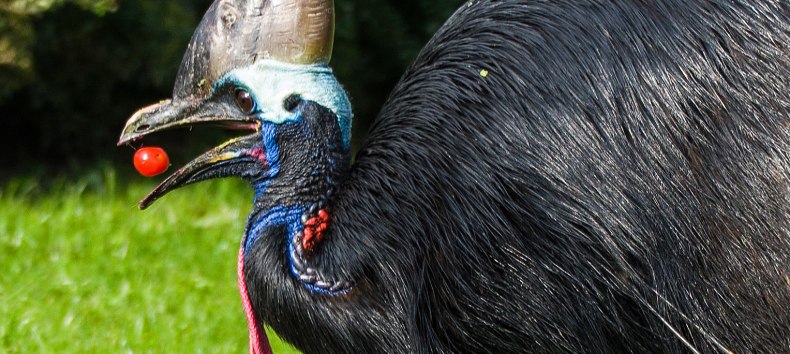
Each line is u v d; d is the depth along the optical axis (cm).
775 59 891
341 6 2155
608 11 904
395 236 905
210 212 1870
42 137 2200
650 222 879
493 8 937
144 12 2078
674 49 891
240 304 1546
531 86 898
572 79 895
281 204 930
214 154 945
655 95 884
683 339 880
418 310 904
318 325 916
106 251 1698
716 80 885
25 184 1991
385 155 924
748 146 878
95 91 2153
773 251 874
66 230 1759
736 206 876
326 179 929
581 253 885
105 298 1548
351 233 915
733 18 898
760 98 884
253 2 919
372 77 2262
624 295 889
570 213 884
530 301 895
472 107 907
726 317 884
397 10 2258
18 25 1888
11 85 1944
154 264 1670
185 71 940
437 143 909
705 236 878
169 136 2219
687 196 878
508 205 892
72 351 1392
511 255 894
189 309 1520
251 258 935
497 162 895
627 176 880
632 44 895
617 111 885
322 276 913
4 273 1614
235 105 932
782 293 877
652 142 880
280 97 918
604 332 898
